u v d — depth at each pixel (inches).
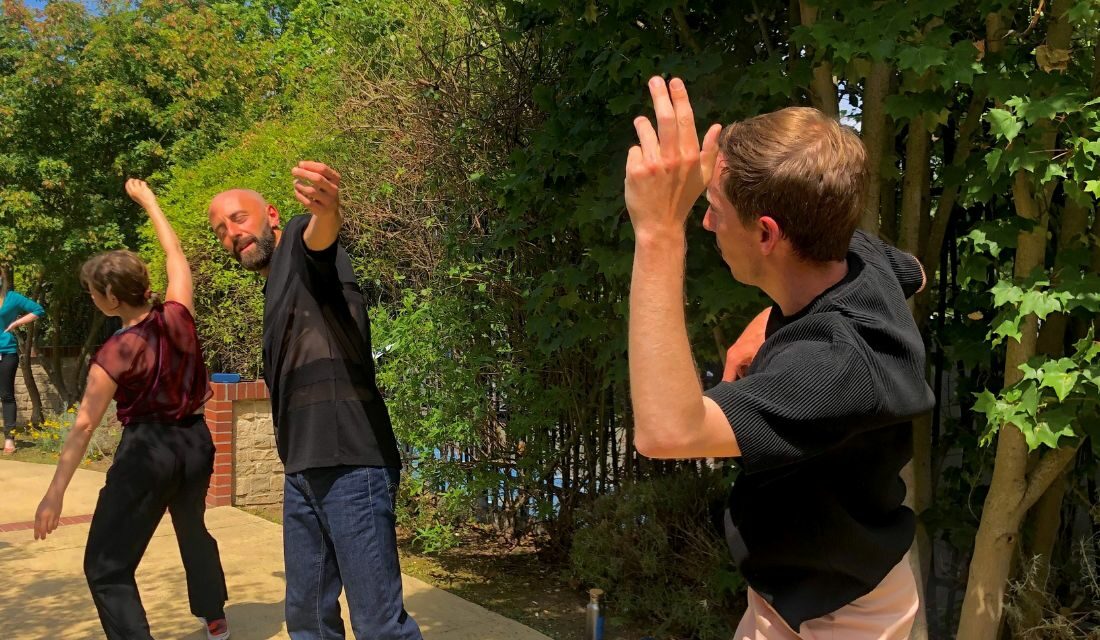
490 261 209.8
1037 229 121.0
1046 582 133.5
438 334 205.8
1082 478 143.3
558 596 190.9
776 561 52.5
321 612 117.0
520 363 209.9
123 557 133.2
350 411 112.0
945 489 155.6
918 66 106.3
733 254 54.2
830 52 123.6
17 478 317.1
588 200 154.9
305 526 115.6
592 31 147.9
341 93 279.0
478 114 213.5
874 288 52.9
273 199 295.6
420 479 211.5
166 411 139.0
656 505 169.8
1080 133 111.0
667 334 45.2
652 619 171.6
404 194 234.5
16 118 482.3
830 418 45.3
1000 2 114.1
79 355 516.7
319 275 111.4
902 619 54.9
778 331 51.5
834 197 49.5
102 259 138.9
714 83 141.2
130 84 507.5
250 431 275.1
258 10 725.9
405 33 257.3
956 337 145.5
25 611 172.7
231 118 505.0
